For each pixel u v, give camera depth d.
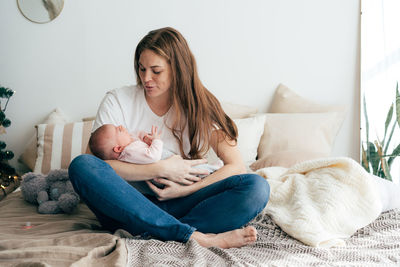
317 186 1.63
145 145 1.61
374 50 2.72
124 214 1.37
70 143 2.65
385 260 1.22
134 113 1.78
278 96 2.93
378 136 2.69
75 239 1.35
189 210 1.59
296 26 2.95
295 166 1.85
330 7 2.91
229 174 1.64
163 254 1.25
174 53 1.63
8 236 1.45
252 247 1.40
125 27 3.08
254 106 3.03
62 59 3.12
